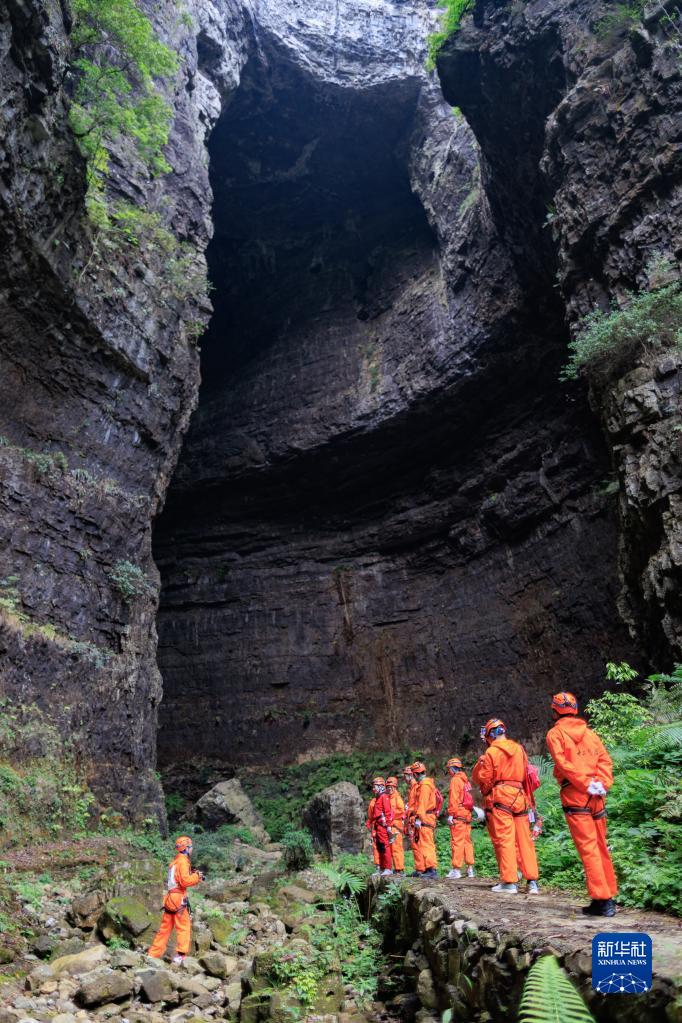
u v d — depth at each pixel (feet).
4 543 53.52
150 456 70.59
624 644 76.89
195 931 35.06
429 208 100.37
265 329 118.62
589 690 79.87
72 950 30.89
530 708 86.17
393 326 104.17
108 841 51.01
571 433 85.35
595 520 82.12
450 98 77.30
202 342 120.98
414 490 105.09
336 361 108.99
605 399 55.36
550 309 81.25
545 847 30.91
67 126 53.01
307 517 113.09
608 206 59.36
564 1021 9.85
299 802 91.66
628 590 56.13
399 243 110.93
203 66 92.89
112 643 63.05
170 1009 25.75
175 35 82.74
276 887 47.32
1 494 53.88
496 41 71.00
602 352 54.75
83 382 62.64
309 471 108.78
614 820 26.68
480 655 93.61
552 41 67.05
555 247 72.79
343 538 110.93
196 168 82.89
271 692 106.11
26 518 55.77
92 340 62.13
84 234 59.21
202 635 111.55
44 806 48.70
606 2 63.87
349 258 116.16
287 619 109.40
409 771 37.11
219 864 63.82
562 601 84.79
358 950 28.25
